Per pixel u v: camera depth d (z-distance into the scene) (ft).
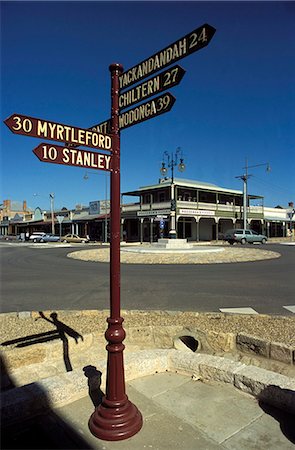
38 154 7.71
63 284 32.76
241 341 13.78
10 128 7.32
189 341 15.38
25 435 8.18
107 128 9.87
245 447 7.63
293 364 12.19
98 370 10.46
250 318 17.83
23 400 8.70
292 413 8.86
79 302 24.49
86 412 9.07
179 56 8.25
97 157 8.62
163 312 19.13
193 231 136.15
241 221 149.38
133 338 15.29
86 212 166.40
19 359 12.62
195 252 63.77
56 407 9.28
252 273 39.01
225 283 32.22
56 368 12.71
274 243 115.14
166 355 11.73
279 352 12.57
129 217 136.46
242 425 8.46
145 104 8.94
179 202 117.60
